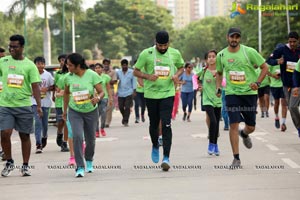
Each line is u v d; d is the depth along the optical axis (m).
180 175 12.44
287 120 25.83
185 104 27.33
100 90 12.94
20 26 65.19
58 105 17.70
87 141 13.08
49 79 17.41
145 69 13.46
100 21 123.44
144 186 11.34
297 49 17.56
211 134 15.37
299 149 16.17
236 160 13.12
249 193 10.43
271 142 17.84
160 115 13.21
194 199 10.07
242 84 13.11
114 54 121.81
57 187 11.58
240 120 13.16
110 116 25.44
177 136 20.59
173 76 13.28
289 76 17.64
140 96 27.69
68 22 69.19
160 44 13.16
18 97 12.99
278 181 11.47
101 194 10.73
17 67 12.99
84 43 123.62
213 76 15.39
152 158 13.90
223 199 10.02
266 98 27.33
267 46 58.00
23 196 10.84
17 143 20.70
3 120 12.99
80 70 12.80
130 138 20.75
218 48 108.50
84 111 12.79
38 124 17.20
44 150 17.98
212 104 15.41
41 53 107.88
